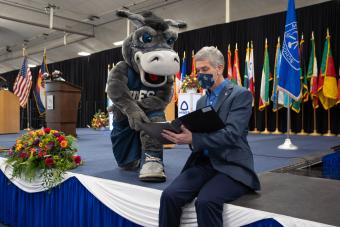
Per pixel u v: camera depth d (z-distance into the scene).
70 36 12.05
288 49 4.38
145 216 2.19
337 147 4.07
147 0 8.80
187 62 8.83
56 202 2.82
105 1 9.22
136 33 2.69
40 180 2.85
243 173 1.81
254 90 7.42
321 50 6.58
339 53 6.39
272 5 7.46
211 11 8.46
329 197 1.86
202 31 8.51
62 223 2.78
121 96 2.65
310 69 6.50
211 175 1.90
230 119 1.76
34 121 10.54
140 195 2.23
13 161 3.09
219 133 1.70
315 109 6.63
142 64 2.60
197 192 1.83
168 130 1.75
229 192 1.74
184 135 1.73
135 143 2.89
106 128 8.95
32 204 3.04
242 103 1.79
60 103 5.59
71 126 5.77
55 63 13.38
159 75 2.67
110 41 11.17
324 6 6.54
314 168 3.26
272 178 2.38
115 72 2.73
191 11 8.77
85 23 10.91
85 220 2.61
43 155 2.80
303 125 6.94
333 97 6.16
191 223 1.83
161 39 2.73
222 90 1.88
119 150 2.89
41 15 9.91
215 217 1.66
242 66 7.78
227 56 7.91
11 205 3.32
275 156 3.69
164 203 1.80
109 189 2.43
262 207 1.69
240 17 8.12
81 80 12.34
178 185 1.82
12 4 9.11
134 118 2.54
